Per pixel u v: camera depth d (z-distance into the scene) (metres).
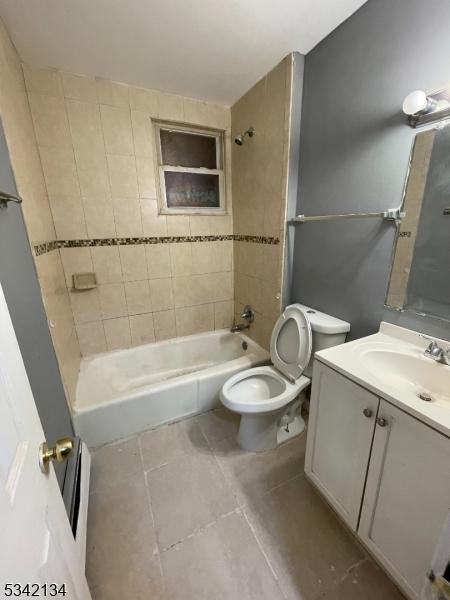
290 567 1.09
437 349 1.09
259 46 1.51
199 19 1.30
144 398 1.74
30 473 0.52
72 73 1.72
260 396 1.70
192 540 1.19
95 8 1.22
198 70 1.72
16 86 1.45
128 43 1.46
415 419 0.82
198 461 1.58
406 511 0.90
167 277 2.35
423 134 1.11
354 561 1.11
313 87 1.57
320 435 1.24
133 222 2.11
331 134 1.51
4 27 1.30
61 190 1.85
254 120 1.95
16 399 0.52
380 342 1.27
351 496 1.11
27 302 1.13
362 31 1.27
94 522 1.26
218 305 2.64
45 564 0.51
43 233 1.55
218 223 2.42
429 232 1.15
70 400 1.57
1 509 0.39
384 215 1.25
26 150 1.46
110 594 1.01
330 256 1.64
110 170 1.95
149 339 2.41
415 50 1.09
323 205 1.63
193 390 1.88
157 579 1.06
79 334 2.14
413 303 1.25
